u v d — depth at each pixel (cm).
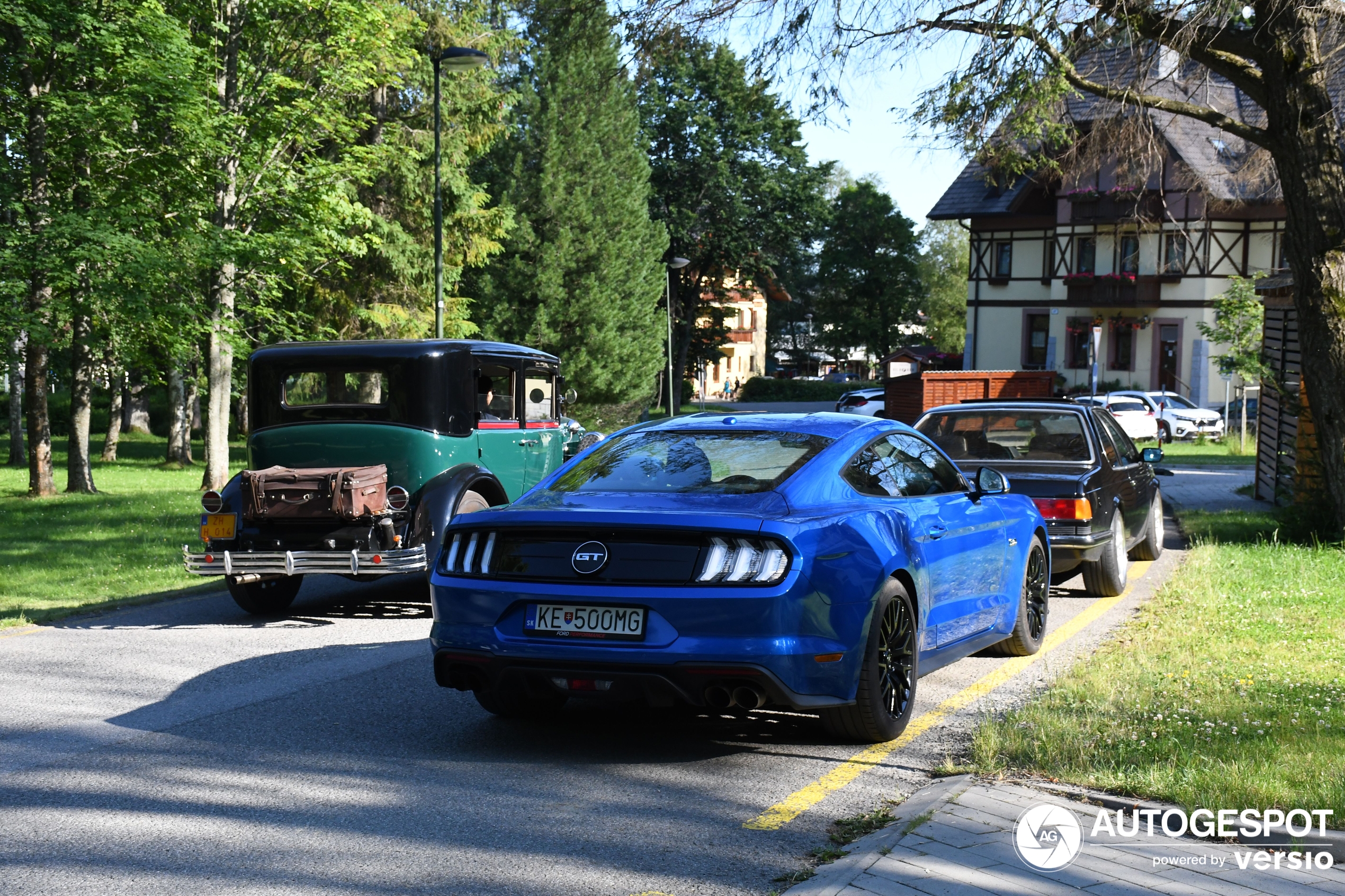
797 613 481
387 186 2969
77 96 1841
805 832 422
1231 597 924
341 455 941
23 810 449
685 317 6388
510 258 4256
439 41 2970
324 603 998
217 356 2125
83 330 2141
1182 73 1334
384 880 377
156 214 2012
